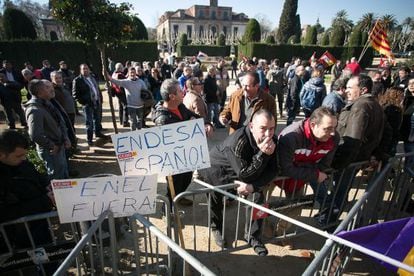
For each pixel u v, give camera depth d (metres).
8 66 9.20
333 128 2.46
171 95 3.33
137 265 2.23
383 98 3.99
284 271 2.89
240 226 3.52
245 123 3.72
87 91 6.15
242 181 2.53
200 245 3.23
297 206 2.88
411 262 1.98
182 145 2.25
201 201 4.13
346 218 1.98
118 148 2.12
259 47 27.41
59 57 18.94
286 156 2.56
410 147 4.45
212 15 80.62
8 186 2.14
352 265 2.96
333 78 13.55
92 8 4.82
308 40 36.03
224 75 9.51
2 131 2.07
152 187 2.04
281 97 9.46
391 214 3.61
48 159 3.69
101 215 1.93
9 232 2.17
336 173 3.21
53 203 2.46
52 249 2.15
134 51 22.27
